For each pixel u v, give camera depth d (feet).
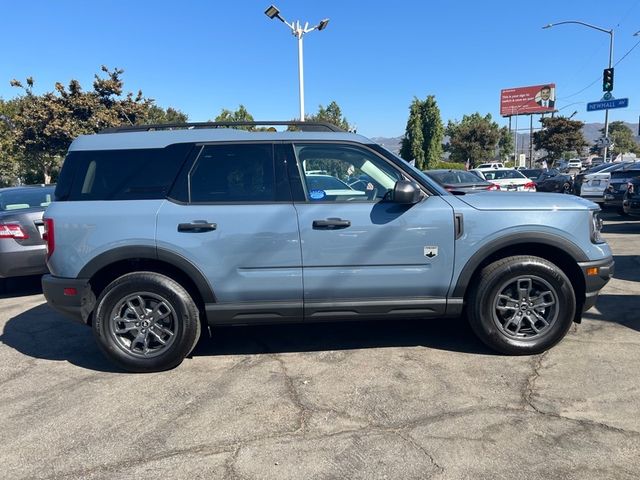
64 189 13.50
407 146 130.82
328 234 13.15
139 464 9.49
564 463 9.09
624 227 39.50
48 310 20.29
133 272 13.42
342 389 12.31
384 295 13.51
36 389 12.86
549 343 13.78
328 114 137.08
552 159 194.08
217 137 13.71
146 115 99.81
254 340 15.92
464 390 12.01
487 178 62.44
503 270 13.37
